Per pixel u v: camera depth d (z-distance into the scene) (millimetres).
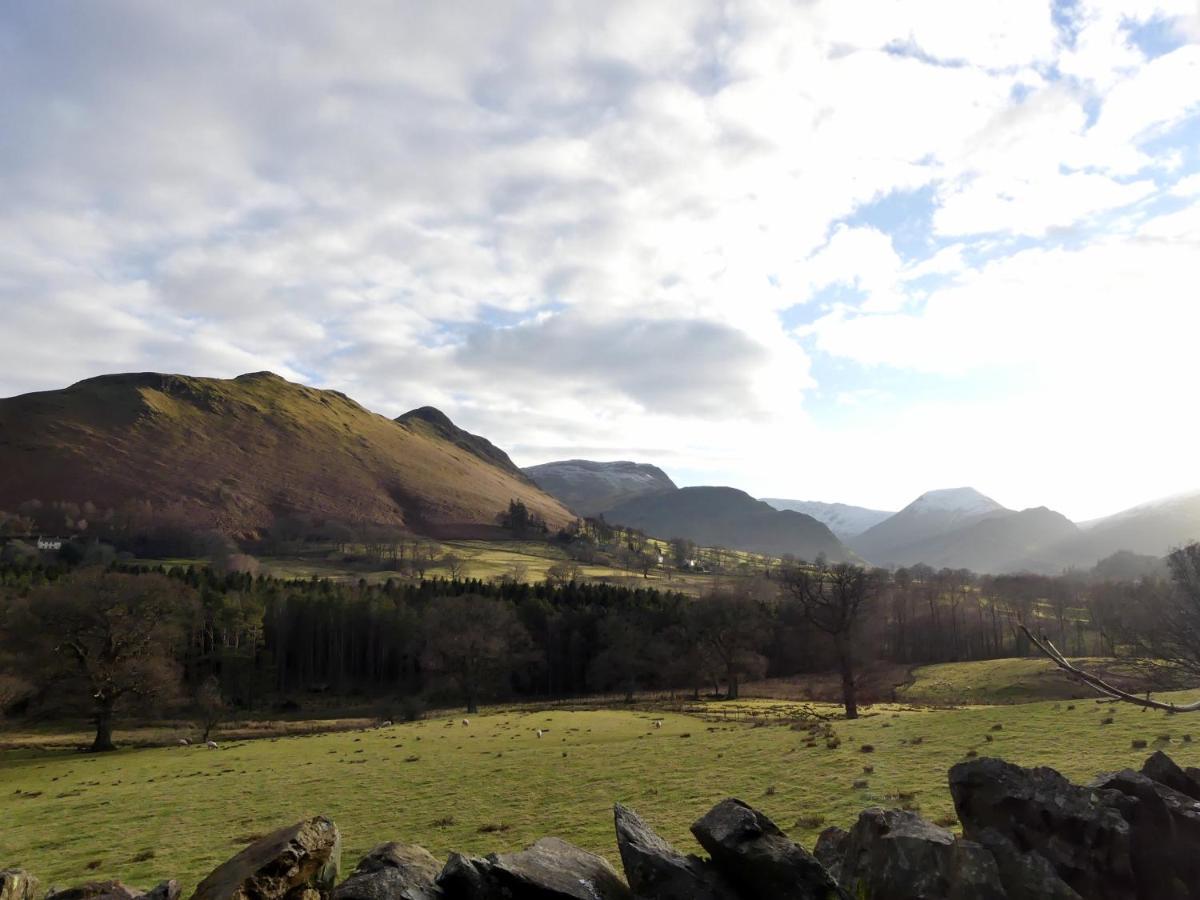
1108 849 9375
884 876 9578
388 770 40812
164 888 10969
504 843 23906
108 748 67250
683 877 8625
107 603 70312
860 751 33281
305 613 128375
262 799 34812
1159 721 32312
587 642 129625
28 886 11312
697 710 71875
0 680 69562
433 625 106688
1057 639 116312
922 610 143500
